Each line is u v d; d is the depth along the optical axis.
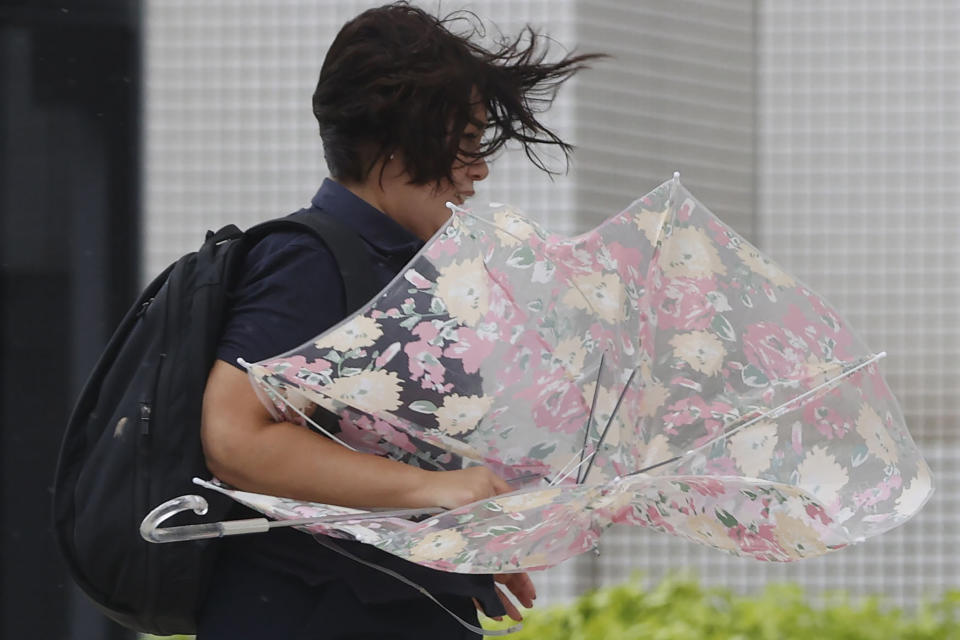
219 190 21.48
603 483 7.93
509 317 8.50
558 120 21.86
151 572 8.28
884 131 22.98
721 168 22.86
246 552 8.62
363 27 8.89
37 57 17.81
